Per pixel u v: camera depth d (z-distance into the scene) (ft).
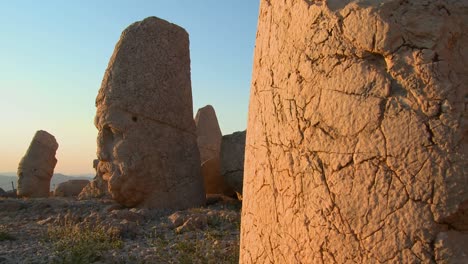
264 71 9.57
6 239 22.54
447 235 6.91
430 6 7.40
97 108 33.24
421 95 7.15
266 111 9.32
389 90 7.35
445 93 7.07
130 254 18.76
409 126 7.12
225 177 38.34
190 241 20.58
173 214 27.40
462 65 7.39
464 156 6.91
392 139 7.20
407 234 6.99
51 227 24.79
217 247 18.66
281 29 9.05
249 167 10.07
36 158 54.70
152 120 32.60
